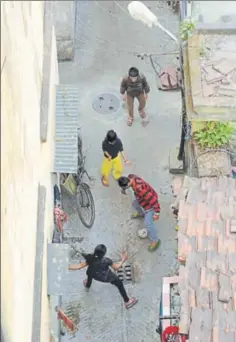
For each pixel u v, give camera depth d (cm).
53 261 1123
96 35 1931
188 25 1328
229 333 1023
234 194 1205
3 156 666
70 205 1578
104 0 2005
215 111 1241
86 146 1705
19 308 799
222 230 1147
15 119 771
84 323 1425
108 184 1628
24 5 873
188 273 1098
